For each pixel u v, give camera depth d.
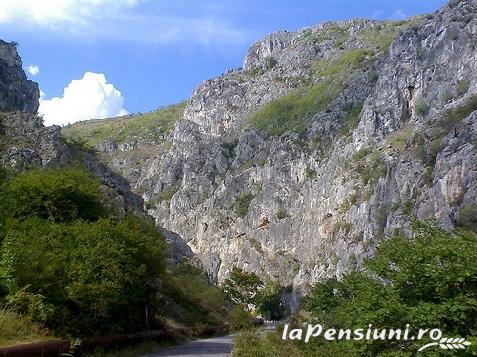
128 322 22.42
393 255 11.70
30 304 16.20
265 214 158.12
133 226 24.86
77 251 19.42
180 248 80.75
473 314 10.01
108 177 47.59
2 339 13.35
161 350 22.94
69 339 15.86
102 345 18.58
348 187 119.94
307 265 126.75
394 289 11.00
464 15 114.25
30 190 23.95
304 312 23.69
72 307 18.41
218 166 196.50
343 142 140.25
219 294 55.41
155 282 32.03
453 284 10.30
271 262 145.38
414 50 125.00
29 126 42.16
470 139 78.12
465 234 10.98
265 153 178.00
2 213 23.05
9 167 33.69
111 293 19.08
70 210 24.33
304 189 147.00
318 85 194.12
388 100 126.31
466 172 73.06
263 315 115.44
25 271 17.14
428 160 89.12
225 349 24.25
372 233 96.94
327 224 127.50
